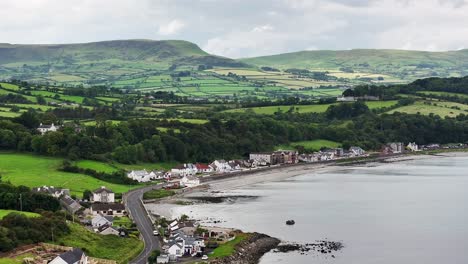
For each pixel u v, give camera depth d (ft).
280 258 574.15
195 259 547.90
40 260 496.23
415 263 560.61
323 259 571.69
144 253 564.71
